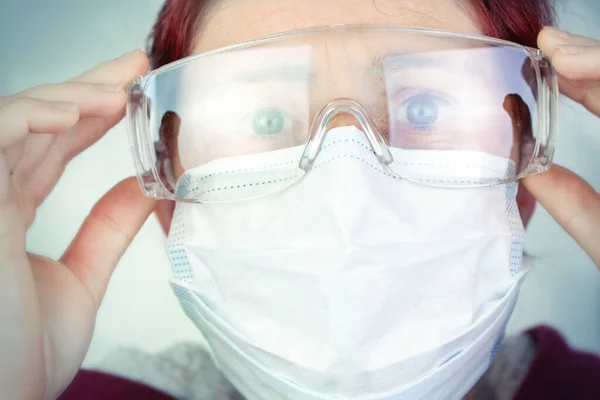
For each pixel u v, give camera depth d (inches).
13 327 29.5
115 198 38.9
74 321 34.0
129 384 50.9
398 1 38.0
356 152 32.5
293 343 33.7
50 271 34.7
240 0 38.8
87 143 38.0
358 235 31.6
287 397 35.6
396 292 32.6
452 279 34.3
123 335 52.5
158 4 49.9
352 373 32.5
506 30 42.3
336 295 31.6
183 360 52.0
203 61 34.8
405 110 34.8
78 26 55.5
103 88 31.9
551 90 35.8
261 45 34.4
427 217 33.9
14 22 55.1
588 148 55.6
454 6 39.5
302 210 32.7
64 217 54.2
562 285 53.1
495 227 35.8
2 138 28.7
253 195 34.3
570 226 38.9
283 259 32.8
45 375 31.4
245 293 34.6
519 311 52.6
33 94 31.1
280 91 34.6
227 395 50.7
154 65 49.0
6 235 29.4
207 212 35.6
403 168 34.2
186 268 37.2
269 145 34.9
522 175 36.4
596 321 52.3
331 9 37.8
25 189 34.9
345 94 34.4
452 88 35.0
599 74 31.6
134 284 53.6
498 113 35.6
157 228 54.1
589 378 50.2
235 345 36.3
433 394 36.1
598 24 53.9
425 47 34.7
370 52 34.5
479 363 40.0
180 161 35.9
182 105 35.4
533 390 49.6
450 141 35.2
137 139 35.6
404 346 33.1
